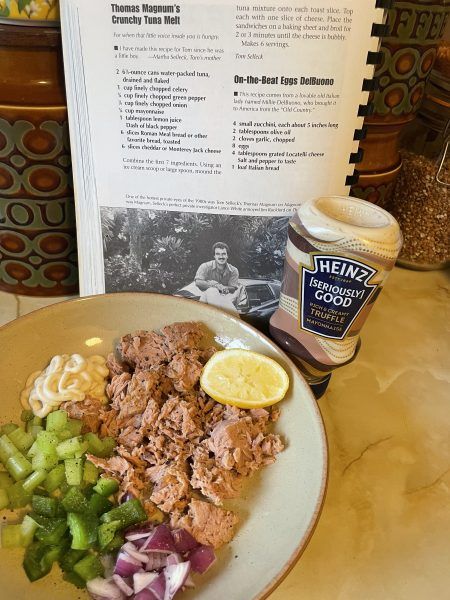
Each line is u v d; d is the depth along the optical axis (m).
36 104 0.26
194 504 0.23
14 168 0.29
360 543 0.24
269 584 0.19
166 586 0.21
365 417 0.30
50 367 0.28
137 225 0.30
